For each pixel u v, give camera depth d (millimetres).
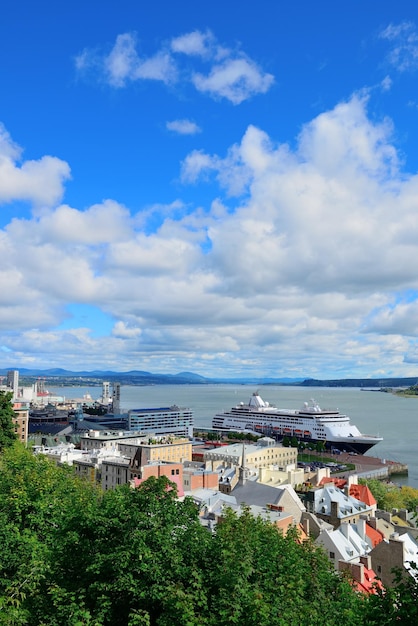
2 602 35125
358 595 47625
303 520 124000
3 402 124125
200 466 193375
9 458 84312
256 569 40688
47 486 60562
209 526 96500
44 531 54469
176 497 45688
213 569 39781
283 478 173625
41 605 39500
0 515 51688
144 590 37375
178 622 35156
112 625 38000
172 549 40250
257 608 34344
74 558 42594
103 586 37562
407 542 112750
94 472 185875
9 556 46656
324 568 49031
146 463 171500
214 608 35875
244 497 137500
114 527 42531
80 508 51500
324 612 41281
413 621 31281
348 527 115125
